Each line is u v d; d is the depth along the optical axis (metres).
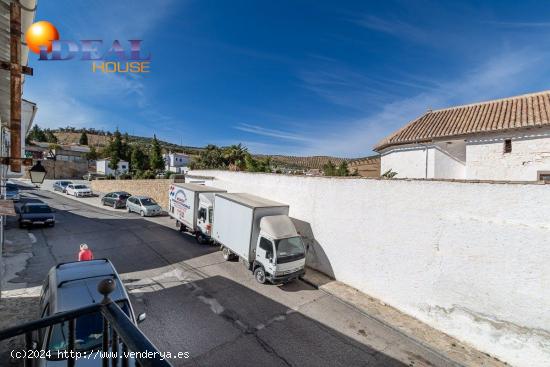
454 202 8.01
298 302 9.70
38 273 10.76
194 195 15.97
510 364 6.89
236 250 12.27
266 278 10.67
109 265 7.15
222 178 19.61
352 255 10.89
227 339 7.48
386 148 16.23
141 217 22.73
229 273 11.70
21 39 4.50
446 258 8.14
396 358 7.21
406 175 14.98
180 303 9.07
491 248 7.28
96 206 27.62
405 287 9.12
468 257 7.69
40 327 1.54
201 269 11.97
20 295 8.98
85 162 57.66
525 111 12.17
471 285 7.62
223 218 13.34
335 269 11.55
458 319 7.85
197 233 15.83
